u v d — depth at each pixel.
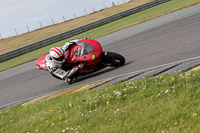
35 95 16.62
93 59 15.38
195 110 7.14
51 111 10.84
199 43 15.52
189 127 6.51
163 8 47.34
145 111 8.09
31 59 35.53
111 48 25.50
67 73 15.91
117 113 8.54
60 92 15.02
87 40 16.25
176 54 14.84
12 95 18.95
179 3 47.56
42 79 20.98
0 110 14.81
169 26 26.59
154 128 6.93
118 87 11.04
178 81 9.49
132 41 25.38
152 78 10.81
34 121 10.20
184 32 20.75
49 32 75.44
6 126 10.85
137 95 9.51
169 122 7.04
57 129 8.82
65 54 15.77
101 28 46.50
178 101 7.93
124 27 39.19
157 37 22.75
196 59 12.30
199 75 9.33
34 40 66.56
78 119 9.00
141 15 47.31
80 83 15.62
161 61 14.43
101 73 16.33
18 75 26.72
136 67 14.87
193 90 8.37
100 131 7.64
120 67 16.02
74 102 10.99
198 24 22.00
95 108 9.73
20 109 13.27
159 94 8.85
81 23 74.75
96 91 11.51
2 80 26.80
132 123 7.56
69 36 47.03
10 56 42.50
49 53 17.19
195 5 38.19
